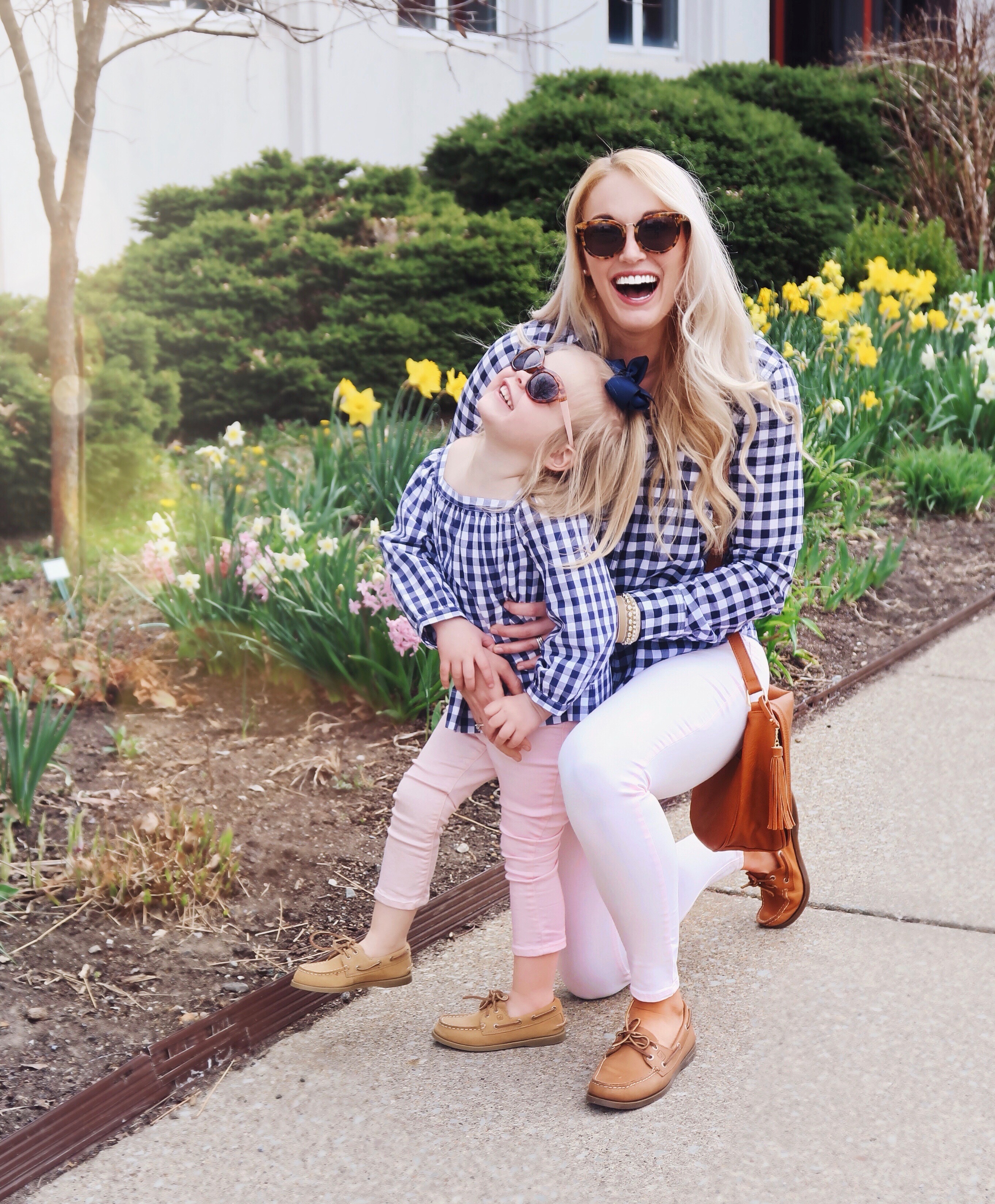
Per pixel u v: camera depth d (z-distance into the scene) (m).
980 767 3.77
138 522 5.84
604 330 2.38
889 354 6.99
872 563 5.21
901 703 4.30
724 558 2.44
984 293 10.03
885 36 14.31
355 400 5.13
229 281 7.87
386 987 2.57
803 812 3.53
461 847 3.29
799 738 4.04
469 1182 2.10
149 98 9.76
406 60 11.12
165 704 3.94
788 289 6.62
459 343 8.16
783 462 2.31
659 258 2.22
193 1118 2.30
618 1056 2.29
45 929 2.80
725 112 9.95
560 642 2.20
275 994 2.60
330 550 4.12
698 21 13.84
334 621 3.93
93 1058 2.39
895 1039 2.46
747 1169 2.10
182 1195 2.10
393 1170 2.14
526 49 11.90
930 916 2.94
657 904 2.26
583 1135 2.21
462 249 8.12
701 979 2.70
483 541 2.25
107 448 5.67
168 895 2.92
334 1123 2.27
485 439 2.25
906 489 6.33
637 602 2.28
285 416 7.90
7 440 5.66
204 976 2.68
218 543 4.47
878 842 3.34
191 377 7.63
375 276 8.07
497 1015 2.47
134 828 3.07
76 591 4.71
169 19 9.75
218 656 4.14
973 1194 2.02
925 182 11.91
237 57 10.20
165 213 8.63
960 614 5.11
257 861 3.12
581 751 2.21
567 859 2.53
